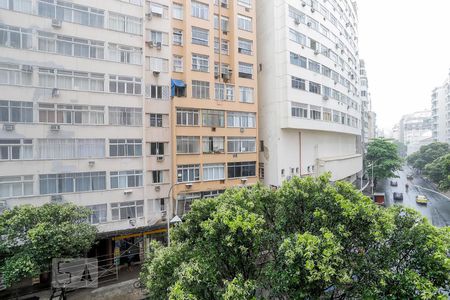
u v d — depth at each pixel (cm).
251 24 2434
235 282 695
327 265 629
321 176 905
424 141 9694
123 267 1830
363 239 743
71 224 1246
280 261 719
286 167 2541
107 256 1814
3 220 1189
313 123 2706
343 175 3284
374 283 664
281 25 2472
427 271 645
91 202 1688
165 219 1959
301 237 680
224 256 811
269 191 1035
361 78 6756
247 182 2327
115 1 1784
